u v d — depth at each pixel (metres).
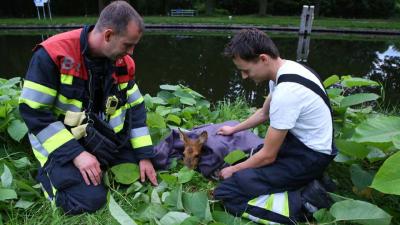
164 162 2.63
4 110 2.72
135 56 10.95
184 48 12.68
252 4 30.91
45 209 2.18
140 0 28.83
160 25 20.58
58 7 27.88
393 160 1.76
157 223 1.93
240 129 2.66
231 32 19.14
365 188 2.26
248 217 2.11
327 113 2.06
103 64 2.24
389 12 29.61
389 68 9.33
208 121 3.47
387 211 2.13
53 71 2.14
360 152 2.26
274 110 1.98
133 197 2.33
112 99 2.33
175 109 3.36
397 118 2.22
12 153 2.71
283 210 2.04
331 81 3.12
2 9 26.72
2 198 2.05
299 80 1.97
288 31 20.02
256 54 1.99
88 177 2.23
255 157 2.11
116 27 2.02
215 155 2.52
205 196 2.13
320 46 14.01
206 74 8.23
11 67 9.53
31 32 18.95
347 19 26.91
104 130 2.37
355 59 10.80
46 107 2.19
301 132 2.06
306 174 2.08
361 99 2.71
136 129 2.52
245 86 6.87
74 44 2.16
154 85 7.27
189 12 28.06
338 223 2.02
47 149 2.19
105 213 2.16
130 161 2.51
